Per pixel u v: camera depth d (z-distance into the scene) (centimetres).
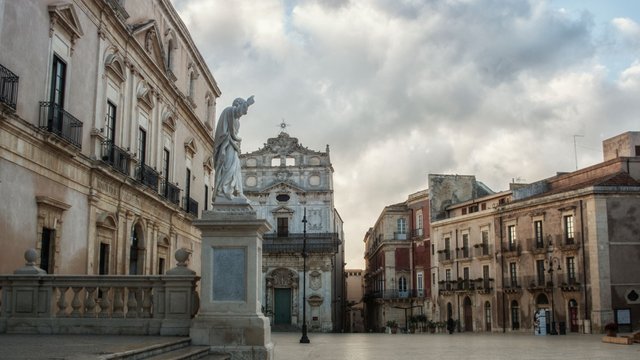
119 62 2258
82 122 1939
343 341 3550
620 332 4425
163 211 2845
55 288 1354
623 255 4531
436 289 6444
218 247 1352
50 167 1762
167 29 2930
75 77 1931
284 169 6562
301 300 6262
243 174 6588
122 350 959
